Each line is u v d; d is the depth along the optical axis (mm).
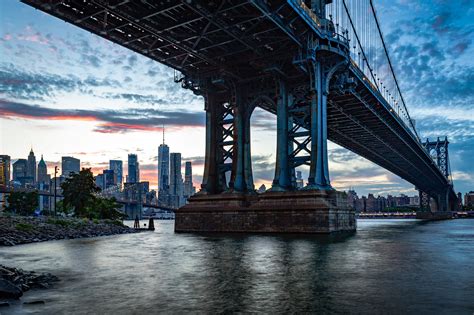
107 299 13203
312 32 57625
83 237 50406
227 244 35500
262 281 16156
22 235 42500
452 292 13805
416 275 17250
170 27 52844
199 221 62406
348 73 67062
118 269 19969
